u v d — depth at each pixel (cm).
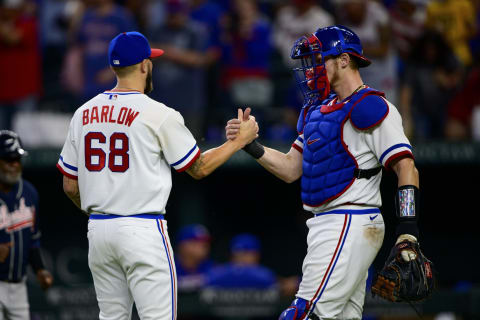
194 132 3625
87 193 1553
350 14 3659
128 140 1518
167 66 3647
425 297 1459
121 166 1518
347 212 1533
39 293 2923
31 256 2244
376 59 3662
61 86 3775
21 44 3612
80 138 1568
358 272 1530
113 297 1579
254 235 3900
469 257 3838
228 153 1619
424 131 3816
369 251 1541
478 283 3834
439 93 3812
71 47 3662
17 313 2166
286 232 3897
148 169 1524
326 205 1555
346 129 1528
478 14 4125
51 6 3841
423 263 1440
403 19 3875
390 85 3672
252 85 3756
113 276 1569
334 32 1574
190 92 3666
